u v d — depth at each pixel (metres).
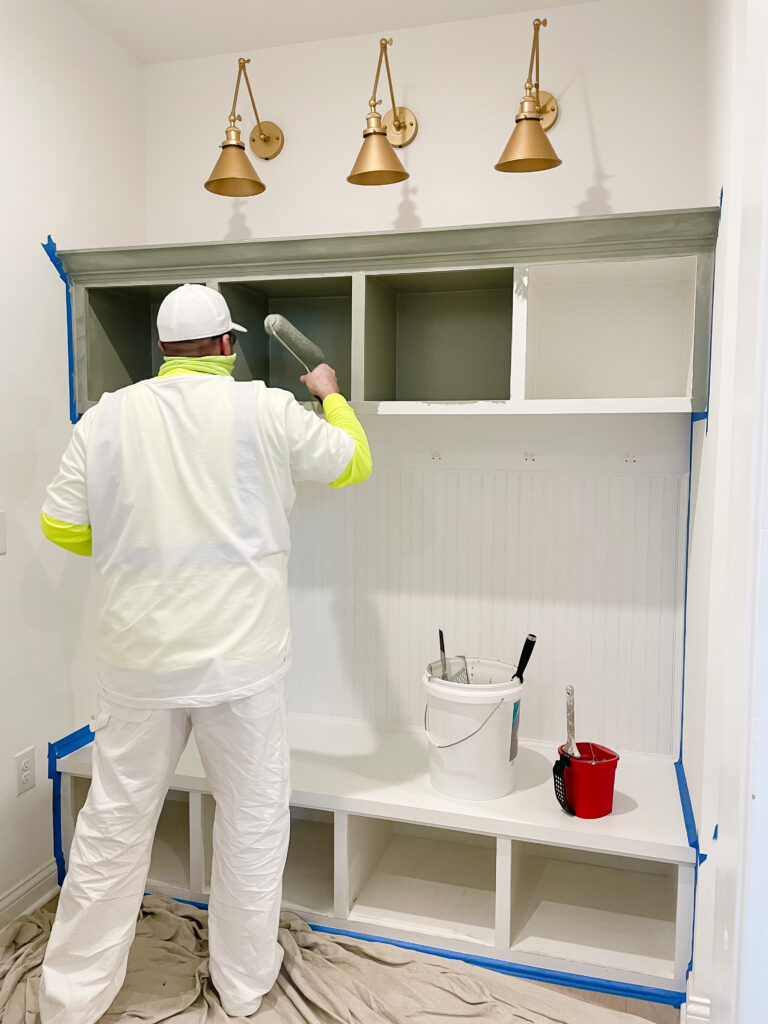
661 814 2.04
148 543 1.74
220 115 2.61
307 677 2.72
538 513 2.45
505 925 2.02
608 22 2.25
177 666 1.73
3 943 2.06
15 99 2.12
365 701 2.66
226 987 1.84
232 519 1.75
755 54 0.59
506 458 2.46
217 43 2.52
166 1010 1.82
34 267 2.21
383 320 2.35
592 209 2.30
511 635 2.50
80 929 1.74
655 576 2.35
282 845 1.86
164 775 1.81
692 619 2.15
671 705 2.37
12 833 2.19
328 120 2.50
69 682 2.42
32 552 2.24
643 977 1.93
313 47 2.50
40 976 1.92
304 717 2.73
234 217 2.62
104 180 2.49
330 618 2.67
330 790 2.15
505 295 2.38
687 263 2.00
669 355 2.28
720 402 1.69
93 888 1.75
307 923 2.19
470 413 2.10
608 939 2.07
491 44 2.35
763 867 0.56
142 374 2.68
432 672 2.24
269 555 1.81
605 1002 1.92
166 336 1.83
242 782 1.80
